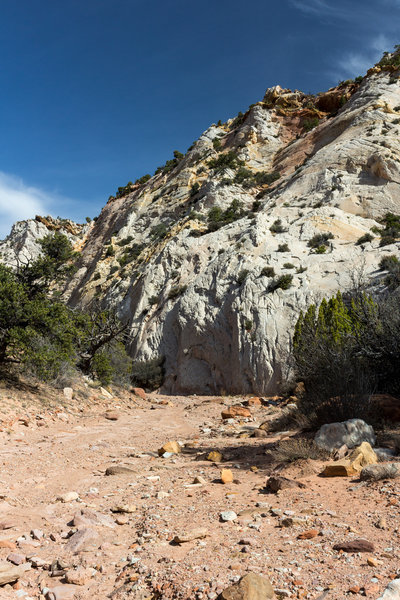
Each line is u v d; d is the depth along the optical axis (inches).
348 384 373.1
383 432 304.2
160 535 162.2
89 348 942.4
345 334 486.3
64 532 175.2
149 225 3002.0
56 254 834.8
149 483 262.5
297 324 969.5
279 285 1378.0
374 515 159.3
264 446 369.7
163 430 559.2
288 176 2460.6
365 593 101.3
